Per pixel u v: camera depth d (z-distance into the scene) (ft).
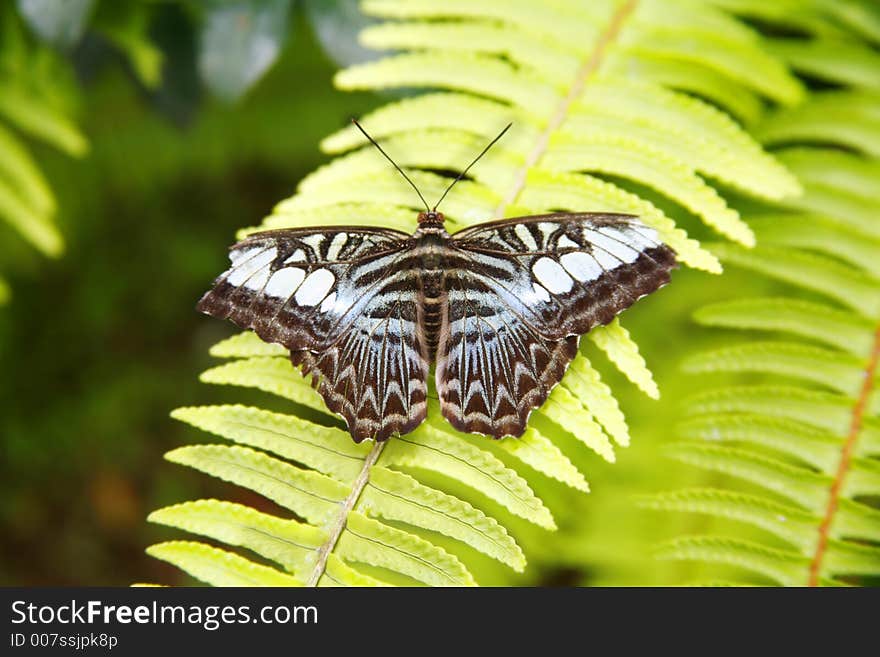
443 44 1.85
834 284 1.83
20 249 2.20
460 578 1.72
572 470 1.74
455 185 1.80
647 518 1.91
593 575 1.92
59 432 2.26
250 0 1.88
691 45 1.86
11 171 1.96
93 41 1.94
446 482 1.92
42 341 2.29
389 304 1.79
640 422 1.93
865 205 1.86
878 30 1.90
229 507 1.73
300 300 1.78
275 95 2.17
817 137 1.90
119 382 2.29
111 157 2.19
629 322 1.96
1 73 1.95
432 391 1.78
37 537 2.35
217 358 2.30
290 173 2.21
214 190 2.28
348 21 1.88
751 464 1.78
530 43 1.85
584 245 1.77
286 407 2.20
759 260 1.84
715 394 1.81
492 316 1.78
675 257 1.75
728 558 1.77
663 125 1.80
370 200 1.81
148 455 2.32
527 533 1.92
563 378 1.77
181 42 1.92
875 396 1.78
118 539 2.34
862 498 1.91
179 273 2.28
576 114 1.82
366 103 2.16
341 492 1.74
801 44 1.91
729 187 1.94
